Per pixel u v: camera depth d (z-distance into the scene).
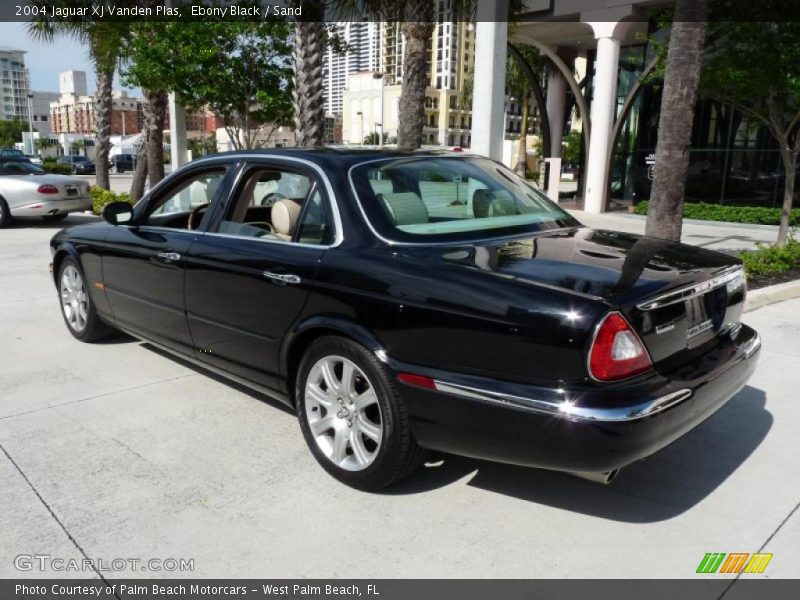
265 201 4.25
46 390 4.79
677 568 2.78
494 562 2.83
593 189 21.34
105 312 5.42
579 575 2.75
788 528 3.07
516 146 74.12
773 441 3.96
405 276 3.14
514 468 3.65
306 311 3.50
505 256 3.24
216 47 12.25
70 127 141.00
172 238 4.50
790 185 9.83
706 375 3.05
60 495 3.38
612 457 2.69
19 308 7.21
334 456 3.47
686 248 3.70
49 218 15.53
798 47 8.78
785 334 6.11
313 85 11.33
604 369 2.69
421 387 3.03
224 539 3.01
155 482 3.50
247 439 4.00
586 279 2.92
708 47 9.73
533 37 24.42
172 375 5.09
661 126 7.87
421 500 3.32
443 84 144.12
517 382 2.82
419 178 3.82
